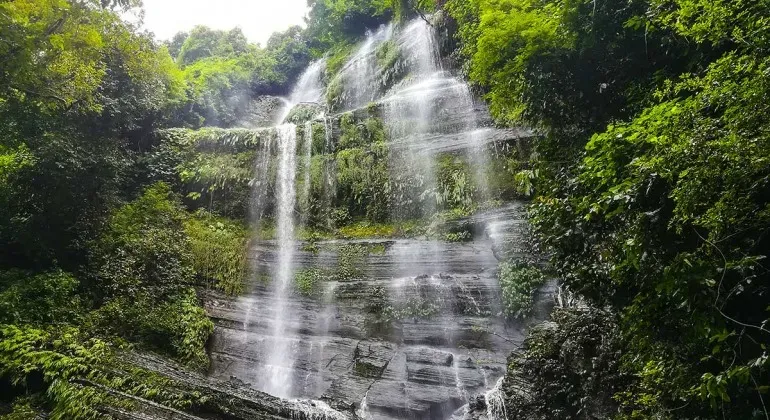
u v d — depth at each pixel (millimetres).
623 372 6336
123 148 14211
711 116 4512
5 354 7910
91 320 9438
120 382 7883
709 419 4539
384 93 19688
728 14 4488
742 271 3783
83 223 11078
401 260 12219
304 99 25594
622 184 4828
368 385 9508
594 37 6973
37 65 9141
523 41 8086
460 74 17281
